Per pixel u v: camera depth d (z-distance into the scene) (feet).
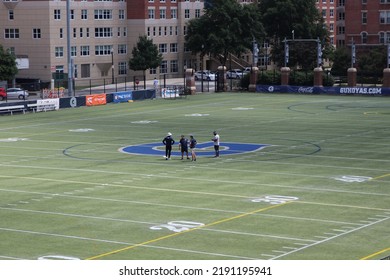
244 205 213.87
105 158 294.87
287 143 327.47
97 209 210.79
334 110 452.76
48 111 460.96
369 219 197.77
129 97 514.27
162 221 196.85
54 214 205.57
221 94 566.36
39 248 173.58
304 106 477.36
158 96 542.57
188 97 542.98
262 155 297.74
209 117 422.82
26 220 199.52
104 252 169.89
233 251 169.89
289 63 655.35
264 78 582.35
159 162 284.82
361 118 412.57
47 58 643.86
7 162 287.28
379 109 456.04
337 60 641.81
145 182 247.29
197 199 221.66
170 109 465.88
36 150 315.58
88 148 320.09
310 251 169.27
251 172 262.88
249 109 462.19
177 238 180.86
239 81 613.93
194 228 189.67
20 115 442.09
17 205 216.54
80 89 615.57
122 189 236.63
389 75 542.57
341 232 185.16
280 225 192.13
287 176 255.29
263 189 234.79
